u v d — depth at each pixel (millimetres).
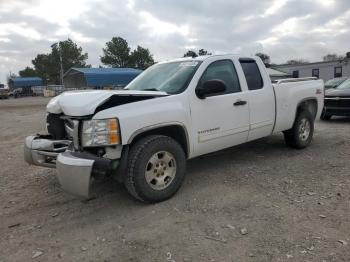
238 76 5914
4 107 30828
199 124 5199
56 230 4160
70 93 4977
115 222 4281
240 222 4117
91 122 4328
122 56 91250
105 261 3475
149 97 4758
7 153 8438
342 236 3697
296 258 3346
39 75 107812
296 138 7129
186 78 5270
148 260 3449
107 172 4480
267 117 6316
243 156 6902
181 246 3666
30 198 5195
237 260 3371
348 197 4711
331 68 46938
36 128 13406
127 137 4402
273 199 4738
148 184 4605
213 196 4918
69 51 101062
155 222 4223
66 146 4914
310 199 4699
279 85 6594
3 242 3932
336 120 12391
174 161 4844
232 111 5648
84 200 5000
